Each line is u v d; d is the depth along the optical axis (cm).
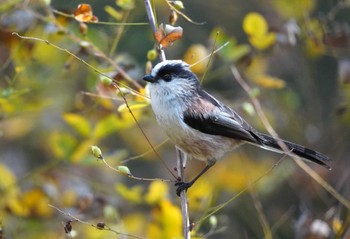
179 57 1448
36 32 1172
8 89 1090
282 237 1385
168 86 960
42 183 1180
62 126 1447
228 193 1389
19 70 1116
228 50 1159
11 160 1466
